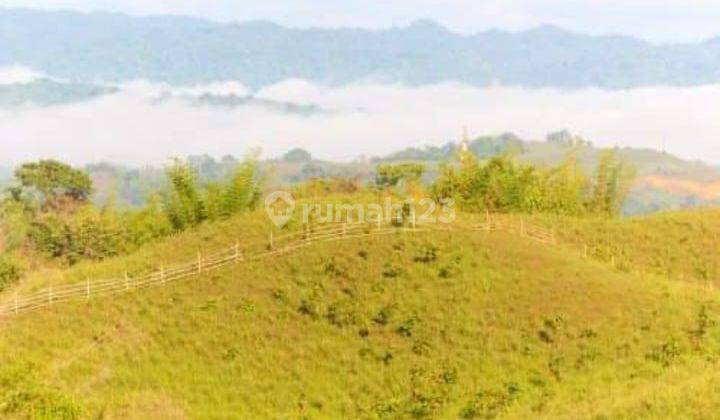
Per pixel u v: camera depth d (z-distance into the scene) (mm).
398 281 81125
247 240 92562
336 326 76250
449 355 70938
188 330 76938
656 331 71812
